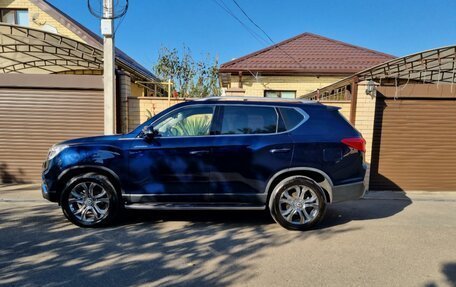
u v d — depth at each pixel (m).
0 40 8.14
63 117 7.84
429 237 4.57
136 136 4.85
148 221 5.14
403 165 7.82
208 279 3.29
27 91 7.76
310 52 14.30
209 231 4.72
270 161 4.75
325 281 3.28
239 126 4.89
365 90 7.52
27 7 13.41
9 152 7.88
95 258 3.74
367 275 3.41
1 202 6.17
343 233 4.71
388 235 4.64
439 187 7.81
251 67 13.09
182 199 4.81
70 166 4.69
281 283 3.22
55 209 5.71
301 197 4.81
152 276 3.34
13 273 3.35
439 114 7.66
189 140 4.77
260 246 4.18
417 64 7.96
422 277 3.38
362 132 7.61
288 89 13.23
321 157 4.77
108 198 4.77
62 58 9.45
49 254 3.83
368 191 7.73
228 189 4.79
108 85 6.91
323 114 4.97
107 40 6.83
